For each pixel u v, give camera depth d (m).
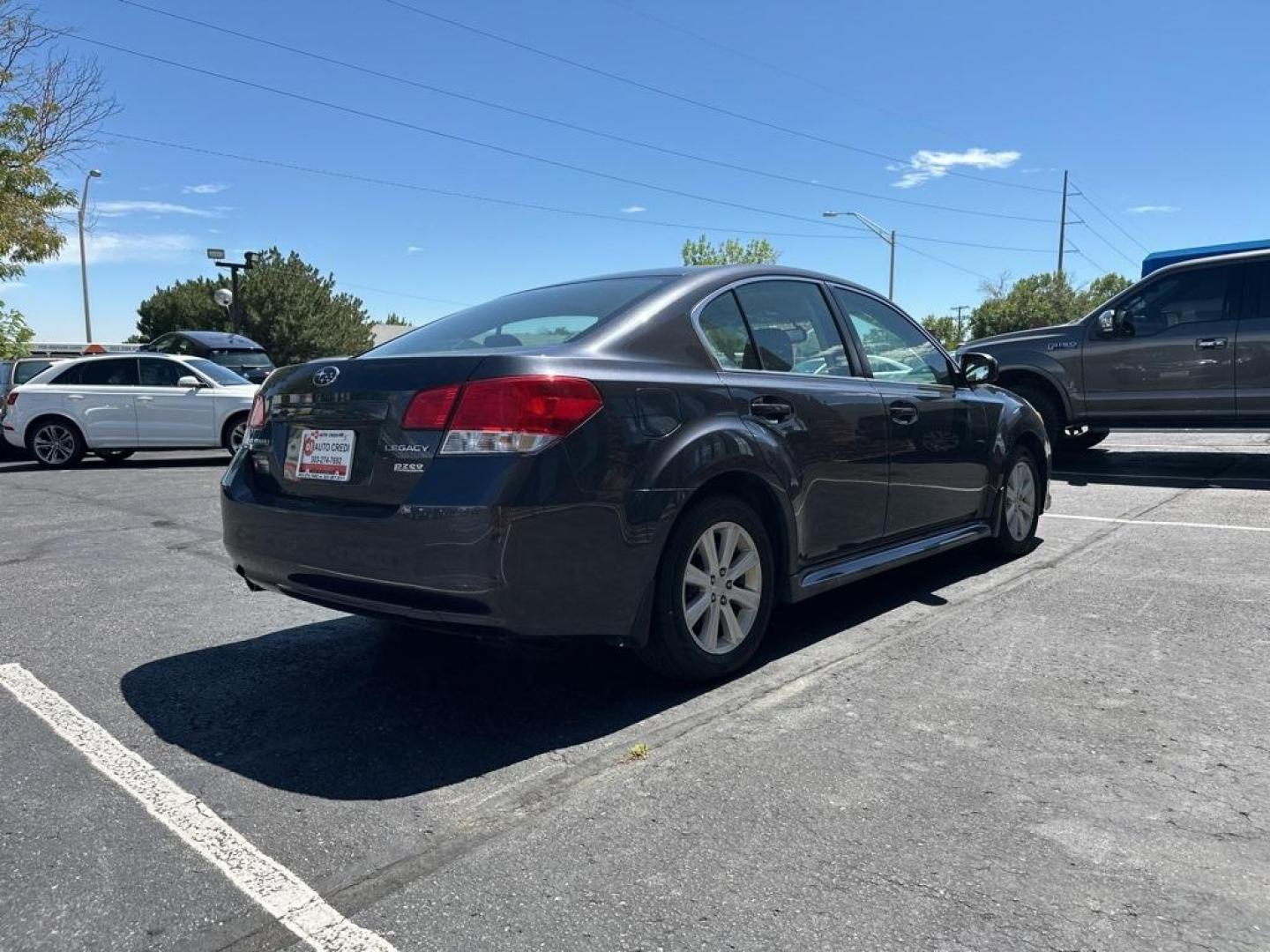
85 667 3.98
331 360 3.49
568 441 3.03
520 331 3.68
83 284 33.56
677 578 3.38
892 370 4.70
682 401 3.41
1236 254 8.64
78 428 12.01
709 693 3.58
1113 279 64.38
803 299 4.30
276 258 52.31
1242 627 4.25
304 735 3.26
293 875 2.39
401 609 3.08
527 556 2.95
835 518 4.07
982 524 5.30
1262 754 2.98
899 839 2.51
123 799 2.80
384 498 3.12
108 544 6.63
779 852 2.46
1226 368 8.60
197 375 12.54
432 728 3.31
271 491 3.57
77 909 2.26
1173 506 7.35
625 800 2.76
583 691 3.63
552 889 2.32
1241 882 2.29
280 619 4.71
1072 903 2.22
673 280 3.85
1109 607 4.61
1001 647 4.04
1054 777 2.85
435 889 2.33
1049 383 9.63
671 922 2.18
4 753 3.13
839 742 3.11
